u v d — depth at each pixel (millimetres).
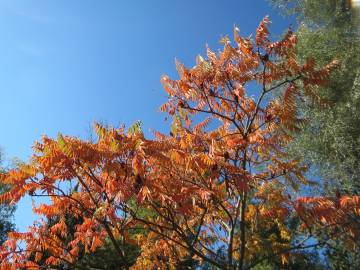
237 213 8758
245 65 8352
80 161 7305
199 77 8562
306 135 14367
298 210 7445
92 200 7879
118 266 14461
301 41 15570
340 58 14789
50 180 7281
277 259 15617
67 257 8688
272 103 8531
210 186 7676
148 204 8078
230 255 8562
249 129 8602
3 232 23156
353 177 13523
